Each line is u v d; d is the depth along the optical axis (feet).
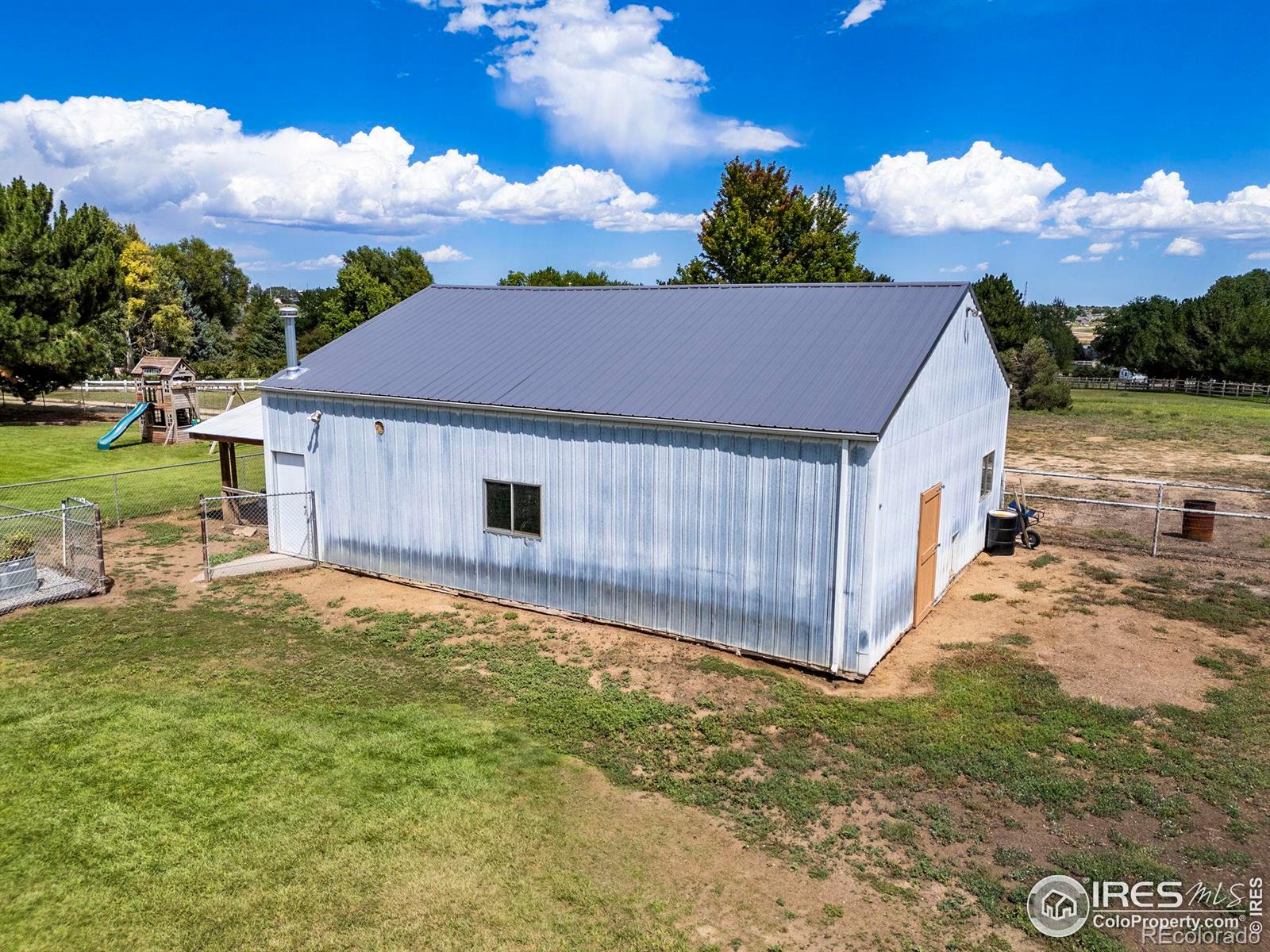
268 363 197.67
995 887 22.31
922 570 41.63
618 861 23.41
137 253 212.64
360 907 21.43
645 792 26.96
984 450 53.57
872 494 33.76
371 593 47.55
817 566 35.42
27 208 109.29
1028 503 69.36
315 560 52.95
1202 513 55.26
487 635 40.75
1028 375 145.38
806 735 30.55
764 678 35.53
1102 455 94.43
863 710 32.40
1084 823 25.20
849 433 33.53
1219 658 37.19
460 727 31.04
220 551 55.52
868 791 26.94
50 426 113.70
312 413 51.21
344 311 215.31
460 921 20.97
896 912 21.44
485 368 47.52
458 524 46.32
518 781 27.32
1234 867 23.13
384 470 48.80
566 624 42.24
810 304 46.34
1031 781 27.20
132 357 210.79
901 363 38.19
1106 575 49.26
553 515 42.70
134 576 50.08
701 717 32.01
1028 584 48.08
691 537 38.63
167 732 30.17
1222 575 49.01
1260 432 112.16
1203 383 187.11
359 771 27.71
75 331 111.75
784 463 35.65
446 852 23.61
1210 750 29.22
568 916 21.18
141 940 20.24
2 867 22.74
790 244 135.85
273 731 30.37
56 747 29.01
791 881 22.65
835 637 35.14
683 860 23.49
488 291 59.57
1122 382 209.46
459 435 45.29
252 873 22.57
